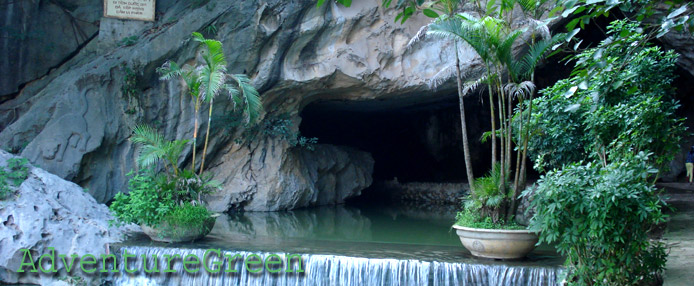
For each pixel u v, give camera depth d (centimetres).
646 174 661
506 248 830
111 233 1034
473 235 849
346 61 1652
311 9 1616
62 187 1111
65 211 1027
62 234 973
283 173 1764
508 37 853
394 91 1714
